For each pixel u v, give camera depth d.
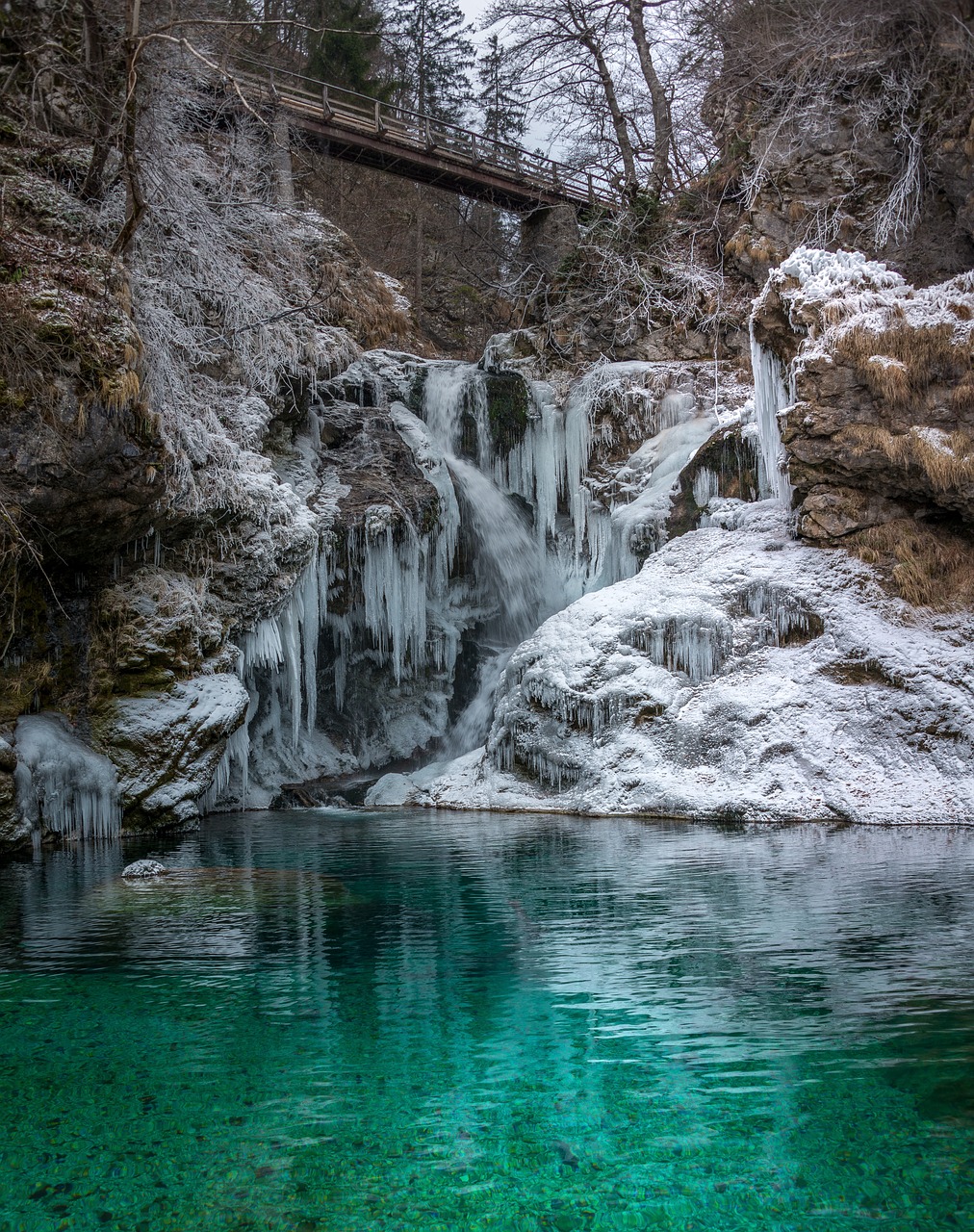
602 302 19.81
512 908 6.59
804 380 12.41
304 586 13.85
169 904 6.98
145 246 12.54
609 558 16.72
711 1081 3.66
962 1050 3.85
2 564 9.13
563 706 12.40
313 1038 4.23
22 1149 3.29
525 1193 2.95
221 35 14.30
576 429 18.05
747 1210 2.83
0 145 10.76
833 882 6.98
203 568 12.04
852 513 12.15
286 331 14.39
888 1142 3.18
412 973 5.13
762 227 18.27
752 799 10.53
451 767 14.08
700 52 22.81
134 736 10.76
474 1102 3.56
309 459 15.58
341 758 15.51
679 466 16.55
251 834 10.73
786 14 18.45
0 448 8.79
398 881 7.64
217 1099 3.64
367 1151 3.23
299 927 6.22
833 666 11.19
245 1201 2.95
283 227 15.32
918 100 16.31
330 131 21.06
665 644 12.20
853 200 17.22
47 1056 4.09
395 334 20.16
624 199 23.45
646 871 7.68
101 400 9.32
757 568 12.27
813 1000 4.47
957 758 10.21
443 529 16.58
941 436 11.77
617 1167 3.08
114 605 10.86
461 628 16.86
